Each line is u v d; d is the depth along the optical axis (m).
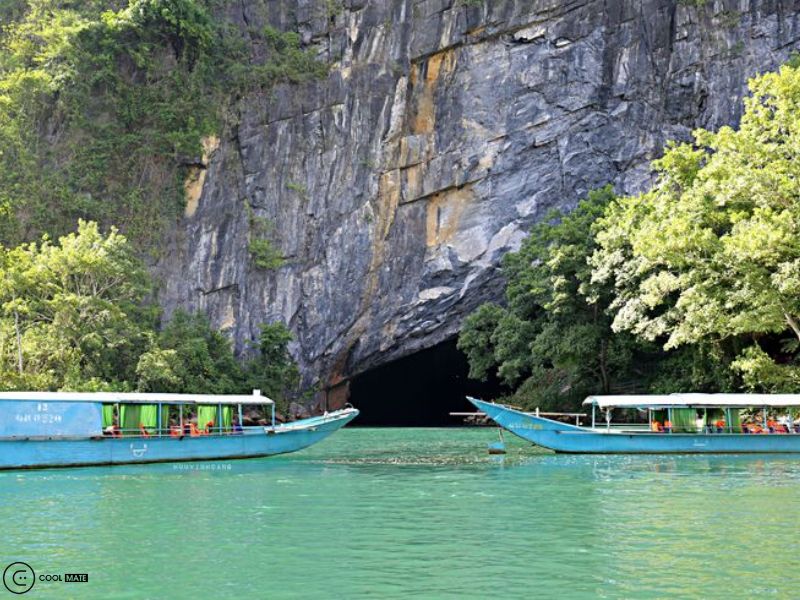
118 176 48.03
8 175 45.22
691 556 10.16
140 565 9.88
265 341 46.25
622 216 33.56
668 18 50.34
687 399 24.56
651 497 15.18
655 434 24.55
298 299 50.56
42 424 20.36
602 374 36.84
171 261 47.84
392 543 11.07
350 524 12.52
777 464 21.44
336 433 41.94
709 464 21.48
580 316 35.81
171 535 11.69
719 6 49.78
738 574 9.25
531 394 44.28
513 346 40.25
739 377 30.89
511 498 15.20
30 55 49.91
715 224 28.08
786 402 24.59
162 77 49.19
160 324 46.62
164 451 22.19
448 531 11.91
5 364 34.53
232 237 49.56
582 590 8.66
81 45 47.91
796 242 23.44
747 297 25.30
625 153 50.59
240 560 10.11
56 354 35.00
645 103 50.59
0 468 19.77
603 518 12.91
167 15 47.81
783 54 48.88
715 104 49.59
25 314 37.09
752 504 14.23
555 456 24.30
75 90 47.50
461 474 19.42
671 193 30.94
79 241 37.41
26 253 36.31
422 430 45.25
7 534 11.80
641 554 10.29
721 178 26.84
